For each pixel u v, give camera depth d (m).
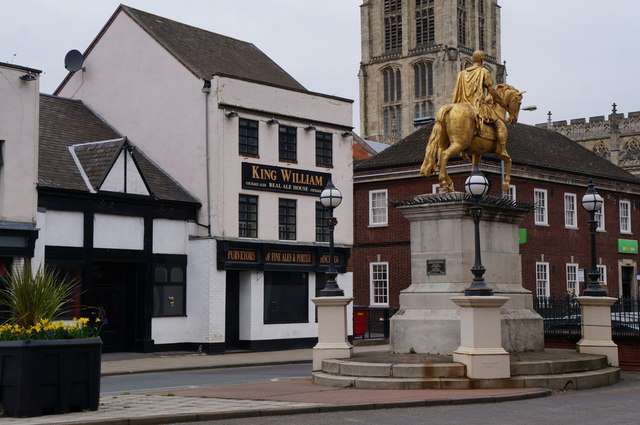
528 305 21.17
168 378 23.70
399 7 126.31
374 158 51.31
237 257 34.88
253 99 36.25
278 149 37.25
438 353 19.66
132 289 33.19
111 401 16.06
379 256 49.25
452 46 121.56
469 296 17.80
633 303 25.00
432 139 21.06
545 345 25.59
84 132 36.38
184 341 34.22
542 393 16.80
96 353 14.30
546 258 49.94
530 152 52.19
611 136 103.00
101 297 32.50
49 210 30.05
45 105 36.59
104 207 31.61
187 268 34.53
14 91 29.12
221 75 34.94
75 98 39.84
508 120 21.86
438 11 122.50
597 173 55.25
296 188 37.78
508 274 21.05
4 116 28.77
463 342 18.00
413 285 20.56
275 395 16.73
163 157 36.44
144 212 32.94
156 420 13.05
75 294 30.66
